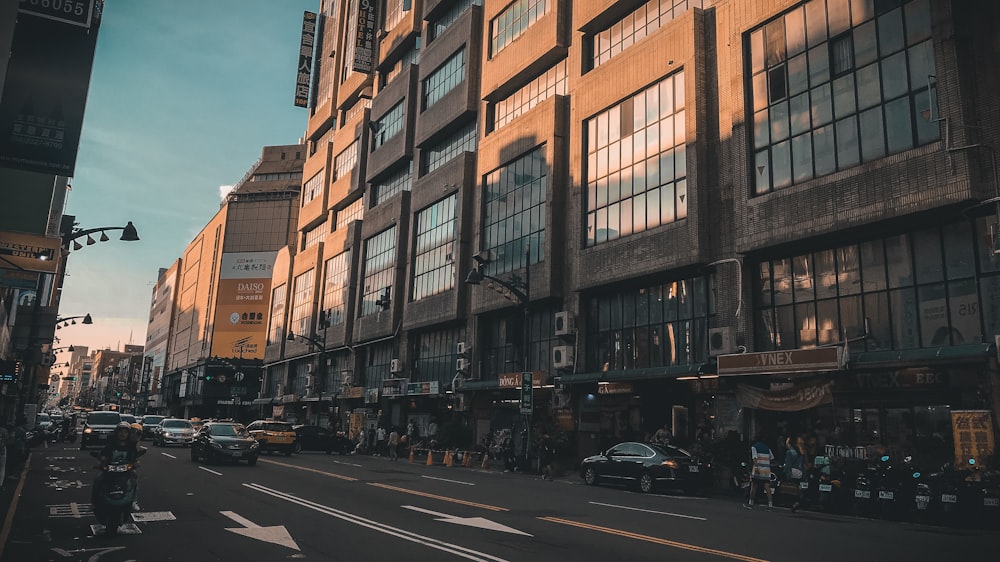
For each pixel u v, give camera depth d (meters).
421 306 42.34
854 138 19.08
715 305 23.33
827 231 19.16
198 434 26.00
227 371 97.38
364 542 9.39
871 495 14.84
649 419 25.36
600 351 28.22
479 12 40.97
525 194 33.50
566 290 30.06
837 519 14.06
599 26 31.00
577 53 31.72
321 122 68.75
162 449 34.53
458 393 36.31
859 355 17.47
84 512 11.88
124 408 156.75
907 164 17.44
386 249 49.53
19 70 11.99
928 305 17.30
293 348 66.25
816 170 20.05
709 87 24.67
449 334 40.28
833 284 19.72
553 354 29.11
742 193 22.14
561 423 28.31
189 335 114.56
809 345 20.09
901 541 10.58
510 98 37.50
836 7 20.12
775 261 21.58
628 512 13.50
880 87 18.58
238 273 101.75
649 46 26.88
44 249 18.08
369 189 54.25
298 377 66.06
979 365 15.48
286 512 12.23
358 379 51.56
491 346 36.19
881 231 18.42
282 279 73.31
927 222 17.45
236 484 17.09
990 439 14.57
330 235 61.50
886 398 17.67
